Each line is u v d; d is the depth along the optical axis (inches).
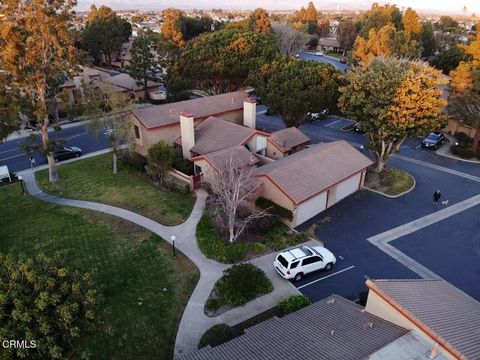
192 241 994.1
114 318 743.1
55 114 1891.0
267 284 834.2
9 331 428.5
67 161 1514.5
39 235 1014.4
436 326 515.8
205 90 2135.8
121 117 1384.1
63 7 1228.5
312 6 5201.8
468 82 1603.1
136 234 1020.5
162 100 2347.4
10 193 1263.5
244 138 1359.5
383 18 3248.0
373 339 530.0
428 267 928.3
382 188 1312.7
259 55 1913.1
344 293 839.1
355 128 1852.9
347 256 962.7
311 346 543.2
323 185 1122.0
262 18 3142.2
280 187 1051.3
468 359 451.2
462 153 1582.2
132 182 1318.9
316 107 1536.7
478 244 1015.0
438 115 1269.7
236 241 997.2
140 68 2303.2
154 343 695.7
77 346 542.9
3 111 1211.2
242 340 593.6
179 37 2640.3
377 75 1263.5
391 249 991.0
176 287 836.0
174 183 1243.2
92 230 1035.9
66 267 507.8
